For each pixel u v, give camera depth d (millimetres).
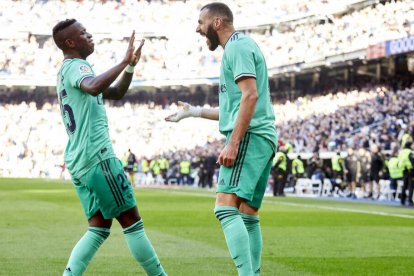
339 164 44094
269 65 71062
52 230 17297
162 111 83312
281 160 43000
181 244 14812
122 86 8703
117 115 81938
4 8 88438
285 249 14281
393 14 56938
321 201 36469
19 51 86188
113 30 88062
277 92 76938
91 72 7961
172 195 40906
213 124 77188
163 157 69250
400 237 16906
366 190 41969
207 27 7965
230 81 7750
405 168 32812
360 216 24234
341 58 60469
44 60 85625
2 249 13422
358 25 61406
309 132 59688
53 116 83625
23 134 80750
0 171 77875
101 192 7949
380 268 11656
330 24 67750
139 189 53062
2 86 87438
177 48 85875
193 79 81625
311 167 47250
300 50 68938
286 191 51094
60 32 8203
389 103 54219
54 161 77938
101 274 10562
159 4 89625
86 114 7980
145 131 80688
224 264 11789
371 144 44000
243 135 7422
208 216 23172
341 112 59219
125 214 8086
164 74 82500
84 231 17062
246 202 8047
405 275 10930
